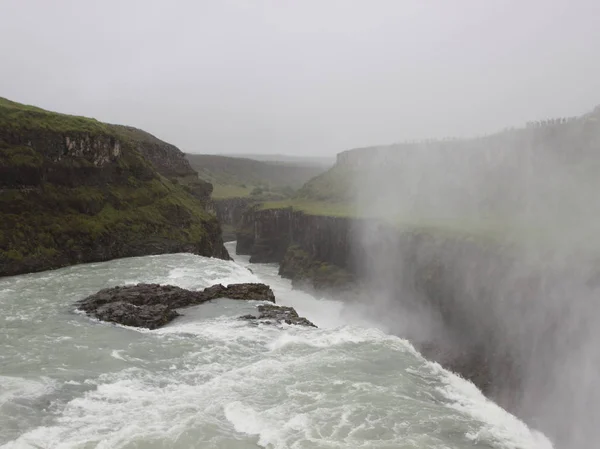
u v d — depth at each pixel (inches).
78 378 1051.3
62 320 1524.4
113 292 1782.7
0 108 2859.3
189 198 4480.8
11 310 1654.8
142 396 967.0
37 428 827.4
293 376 1051.9
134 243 3127.5
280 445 764.6
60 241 2738.7
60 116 3228.3
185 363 1151.6
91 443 768.9
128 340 1317.7
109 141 3368.6
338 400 933.2
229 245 7470.5
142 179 3676.2
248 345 1282.0
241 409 885.2
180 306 1685.5
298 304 3491.6
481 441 838.5
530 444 873.5
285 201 6776.6
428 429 845.8
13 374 1071.0
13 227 2593.5
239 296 1819.6
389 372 1091.3
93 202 3085.6
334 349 1234.0
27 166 2783.0
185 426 816.9
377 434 809.5
